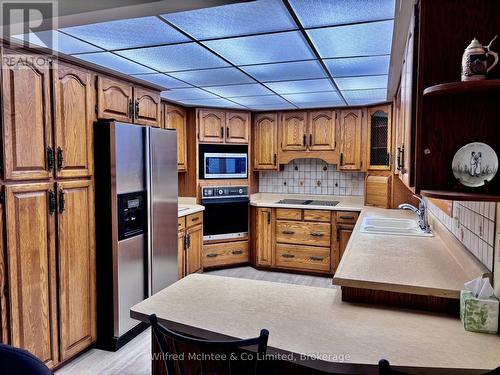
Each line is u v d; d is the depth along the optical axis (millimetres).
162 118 3979
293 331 1286
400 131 2711
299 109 4617
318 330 1298
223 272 4594
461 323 1382
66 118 2338
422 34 1293
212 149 4570
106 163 2578
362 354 1129
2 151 1929
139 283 2848
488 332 1286
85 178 2520
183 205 4402
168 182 3176
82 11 1649
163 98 3877
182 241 3904
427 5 1292
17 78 2004
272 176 5184
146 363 2504
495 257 1411
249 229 4816
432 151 1305
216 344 1080
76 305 2475
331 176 4910
